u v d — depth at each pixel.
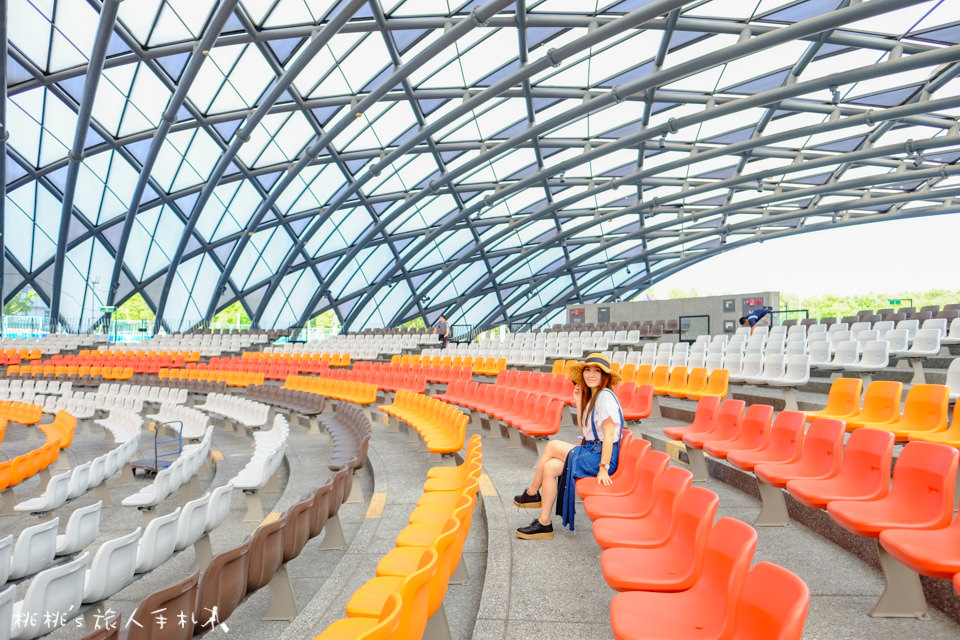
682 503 4.20
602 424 6.31
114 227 35.66
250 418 17.91
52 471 15.41
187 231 34.22
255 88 26.81
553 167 32.91
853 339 13.42
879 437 4.86
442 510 6.34
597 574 5.16
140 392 23.92
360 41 23.89
